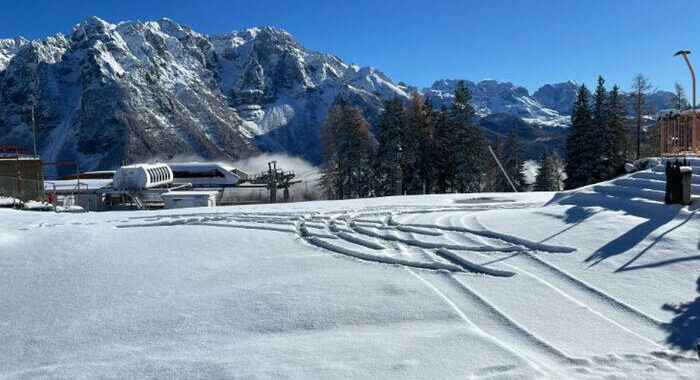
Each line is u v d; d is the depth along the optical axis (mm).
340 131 45094
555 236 9484
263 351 5086
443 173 43656
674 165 9852
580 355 4914
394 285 7090
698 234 8281
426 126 43531
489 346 5035
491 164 51250
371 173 44750
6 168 27453
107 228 12570
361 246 9930
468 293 6805
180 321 6109
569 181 42594
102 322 6223
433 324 5727
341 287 7086
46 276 8297
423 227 11562
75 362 5102
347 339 5316
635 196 11695
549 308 6199
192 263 8859
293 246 10070
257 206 17828
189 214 15242
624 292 6594
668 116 15438
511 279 7402
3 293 7535
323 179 51938
